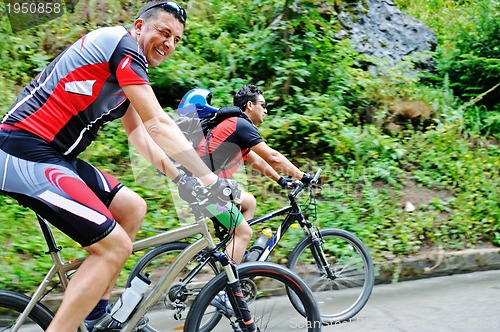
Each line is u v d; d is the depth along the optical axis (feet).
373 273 12.91
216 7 22.25
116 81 7.84
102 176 8.55
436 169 19.02
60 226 7.63
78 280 7.64
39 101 7.63
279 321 11.59
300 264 13.26
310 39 19.79
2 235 13.53
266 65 19.97
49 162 7.59
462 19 25.71
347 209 16.62
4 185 7.53
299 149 18.54
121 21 20.49
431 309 12.55
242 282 9.60
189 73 18.93
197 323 8.66
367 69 22.17
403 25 24.41
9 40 18.52
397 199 17.53
